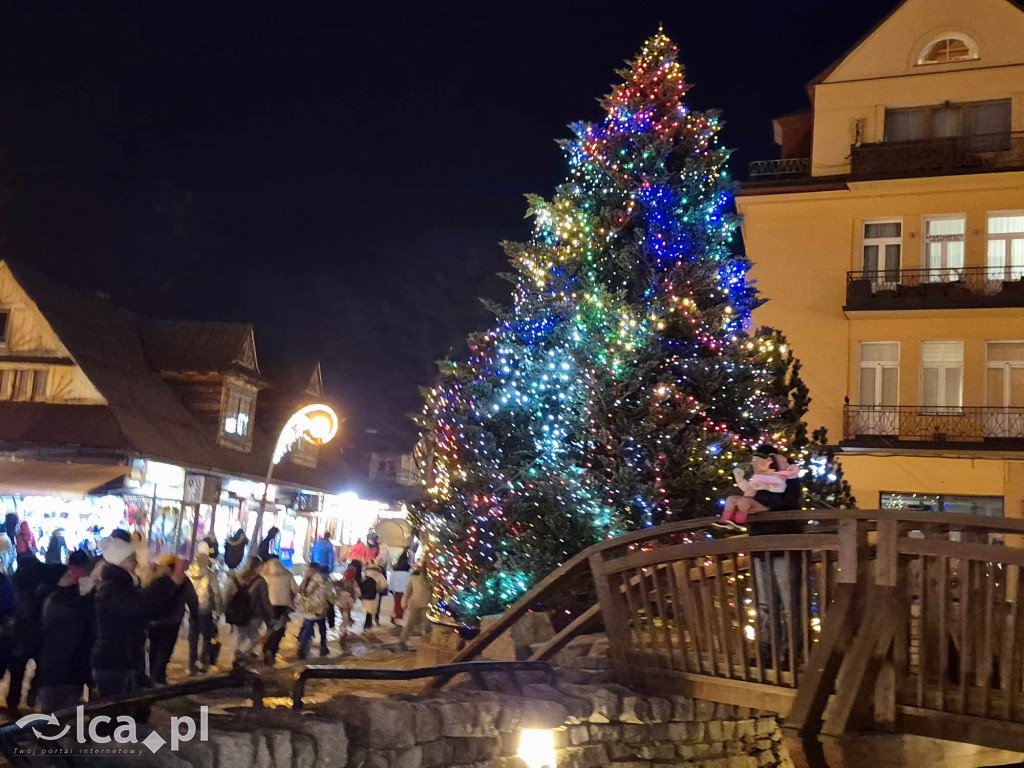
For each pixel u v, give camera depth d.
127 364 33.84
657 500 12.09
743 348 13.64
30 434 28.44
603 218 14.03
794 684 7.00
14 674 9.40
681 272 13.56
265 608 13.71
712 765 8.71
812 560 7.50
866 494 25.53
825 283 26.12
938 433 24.62
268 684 11.06
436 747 6.80
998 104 25.28
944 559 6.24
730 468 12.31
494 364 14.12
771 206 26.81
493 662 8.02
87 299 35.09
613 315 12.91
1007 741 5.88
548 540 12.51
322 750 6.02
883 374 25.70
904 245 25.66
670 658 8.12
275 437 40.97
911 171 25.03
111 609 8.34
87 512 27.70
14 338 30.52
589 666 9.28
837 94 26.64
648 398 12.52
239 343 36.34
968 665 6.13
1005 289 24.25
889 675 6.35
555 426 13.08
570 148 14.71
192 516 32.44
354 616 23.56
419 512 14.92
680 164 14.55
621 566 8.52
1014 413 24.39
